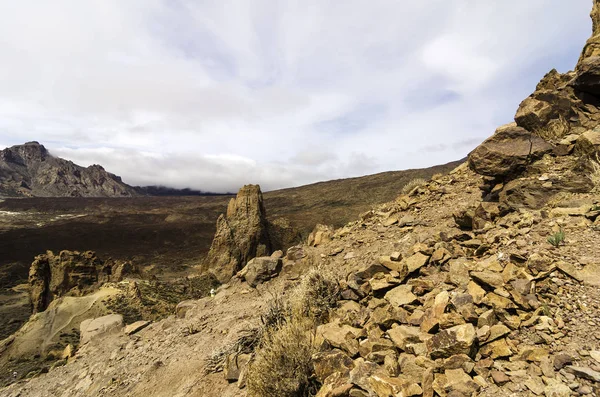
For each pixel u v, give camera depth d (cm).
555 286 390
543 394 273
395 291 538
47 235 16012
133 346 1074
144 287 4066
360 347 429
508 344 340
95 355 1156
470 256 577
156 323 1272
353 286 622
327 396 365
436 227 849
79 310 3353
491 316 376
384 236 961
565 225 517
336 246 1091
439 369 338
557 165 705
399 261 625
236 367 603
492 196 783
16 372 2414
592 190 593
